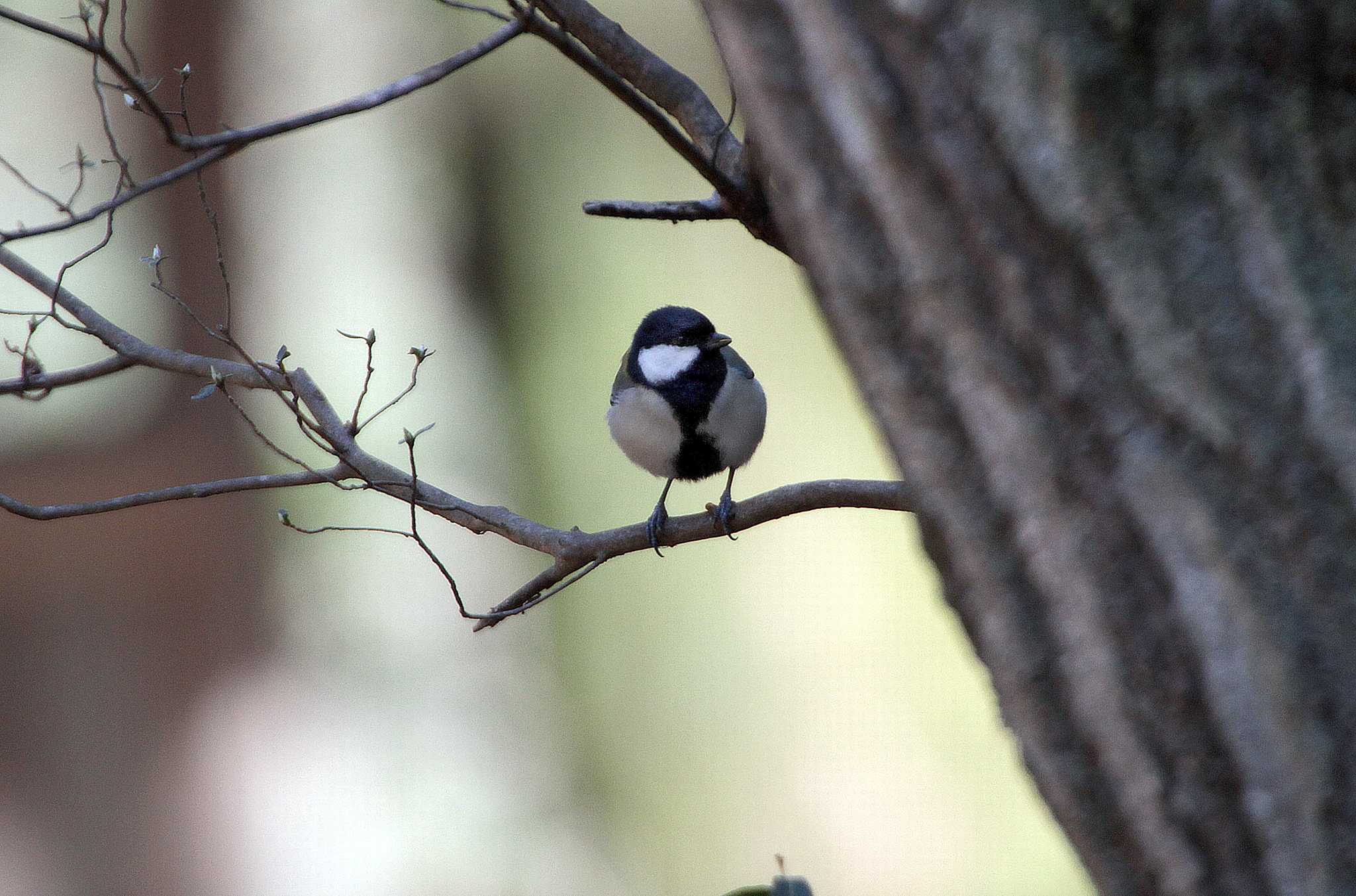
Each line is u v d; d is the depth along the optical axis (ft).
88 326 17.07
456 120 51.98
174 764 48.11
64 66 46.65
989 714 49.24
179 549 48.96
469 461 50.14
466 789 48.78
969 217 6.84
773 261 52.11
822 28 7.11
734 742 50.44
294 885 47.21
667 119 12.68
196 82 48.03
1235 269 6.57
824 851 48.37
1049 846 47.29
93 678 48.65
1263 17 6.54
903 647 50.47
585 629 51.65
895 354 7.17
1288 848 6.50
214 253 48.57
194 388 49.03
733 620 51.44
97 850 47.39
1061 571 6.89
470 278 52.70
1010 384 6.89
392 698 48.83
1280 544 6.50
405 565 49.34
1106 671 6.84
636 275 52.47
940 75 6.82
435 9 50.90
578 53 12.59
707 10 8.06
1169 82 6.59
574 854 49.21
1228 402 6.54
